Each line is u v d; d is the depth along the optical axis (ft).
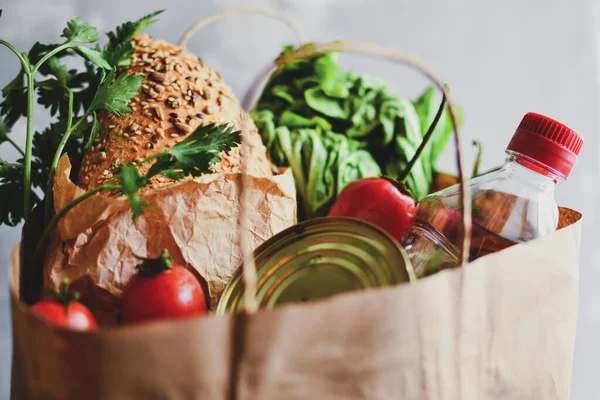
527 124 1.22
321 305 0.97
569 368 1.27
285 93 1.79
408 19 2.01
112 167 1.34
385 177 1.46
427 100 1.86
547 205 1.26
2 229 1.81
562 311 1.22
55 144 1.45
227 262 1.30
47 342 0.96
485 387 1.13
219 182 1.27
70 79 1.45
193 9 1.86
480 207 1.27
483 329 1.11
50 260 1.23
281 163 1.66
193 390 0.96
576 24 2.07
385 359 1.02
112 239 1.23
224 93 1.48
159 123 1.38
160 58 1.48
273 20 1.92
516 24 2.05
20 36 1.75
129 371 0.94
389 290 1.00
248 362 0.97
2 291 1.82
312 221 1.24
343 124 1.77
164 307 1.16
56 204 1.26
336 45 1.03
